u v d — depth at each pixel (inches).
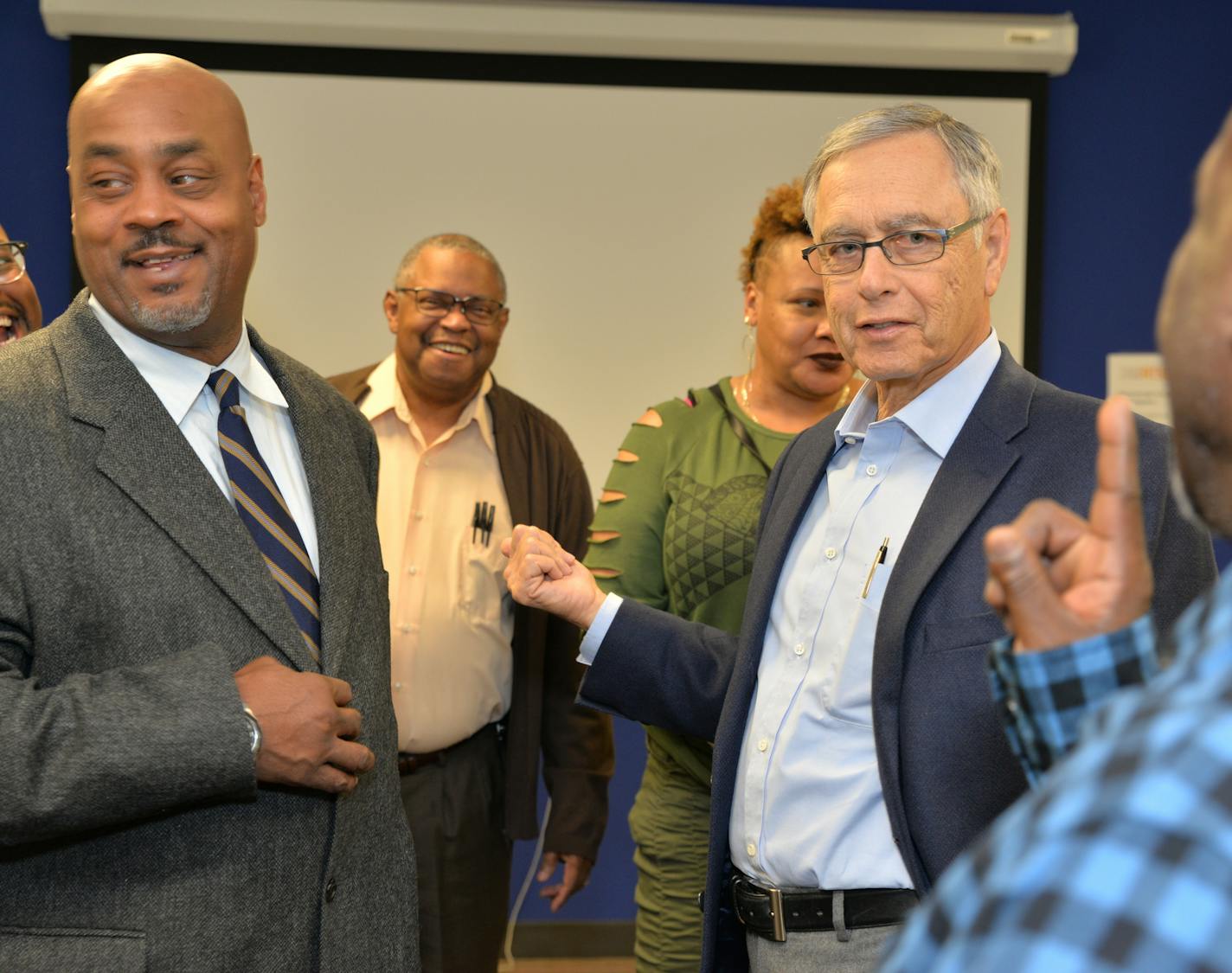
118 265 53.9
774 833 56.0
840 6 153.1
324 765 51.6
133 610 50.1
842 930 52.9
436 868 94.5
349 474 62.6
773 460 84.3
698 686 65.0
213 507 53.0
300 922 52.4
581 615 67.3
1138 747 17.3
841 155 58.2
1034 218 152.7
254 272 149.2
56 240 148.3
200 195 55.1
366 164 150.0
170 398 55.7
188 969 48.9
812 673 56.6
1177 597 50.3
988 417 54.6
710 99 151.7
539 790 151.2
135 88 54.5
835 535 58.3
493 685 98.6
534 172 151.6
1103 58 155.6
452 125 150.6
